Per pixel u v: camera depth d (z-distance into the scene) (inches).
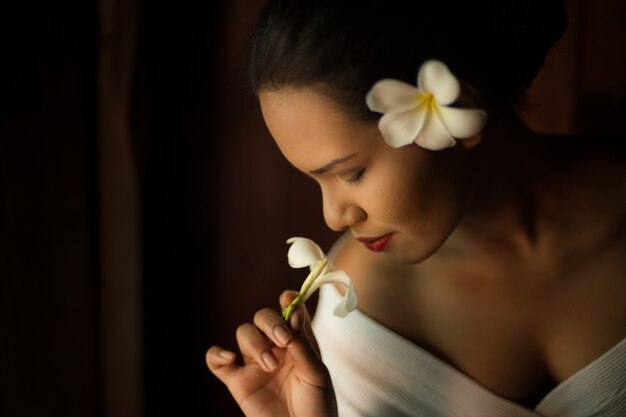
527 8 27.8
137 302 44.4
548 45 28.9
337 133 25.1
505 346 32.0
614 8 42.5
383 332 32.5
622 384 30.1
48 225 41.5
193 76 46.6
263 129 48.4
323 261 27.2
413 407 32.5
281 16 25.4
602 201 31.2
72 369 43.3
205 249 48.9
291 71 25.0
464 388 31.8
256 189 49.0
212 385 50.2
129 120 42.8
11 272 39.9
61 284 42.4
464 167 27.4
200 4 46.1
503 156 29.9
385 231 27.1
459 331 32.3
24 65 39.8
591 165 31.5
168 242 47.6
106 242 43.9
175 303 48.4
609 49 43.0
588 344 31.2
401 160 25.7
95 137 43.4
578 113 43.8
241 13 46.4
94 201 43.9
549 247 31.1
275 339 27.1
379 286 33.1
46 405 42.0
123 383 44.9
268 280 50.0
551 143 31.6
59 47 41.2
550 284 31.3
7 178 39.4
